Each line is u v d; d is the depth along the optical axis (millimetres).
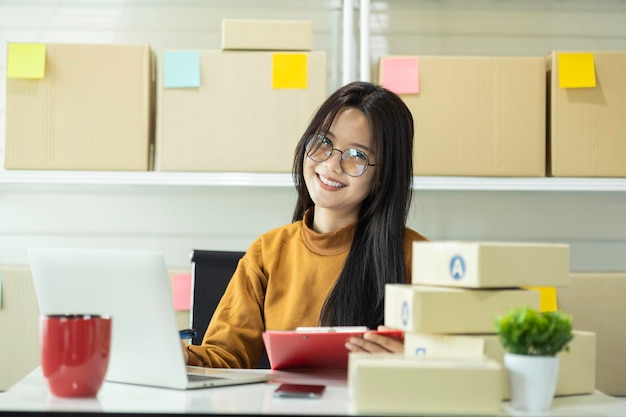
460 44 2916
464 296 1185
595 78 2512
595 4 2922
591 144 2512
